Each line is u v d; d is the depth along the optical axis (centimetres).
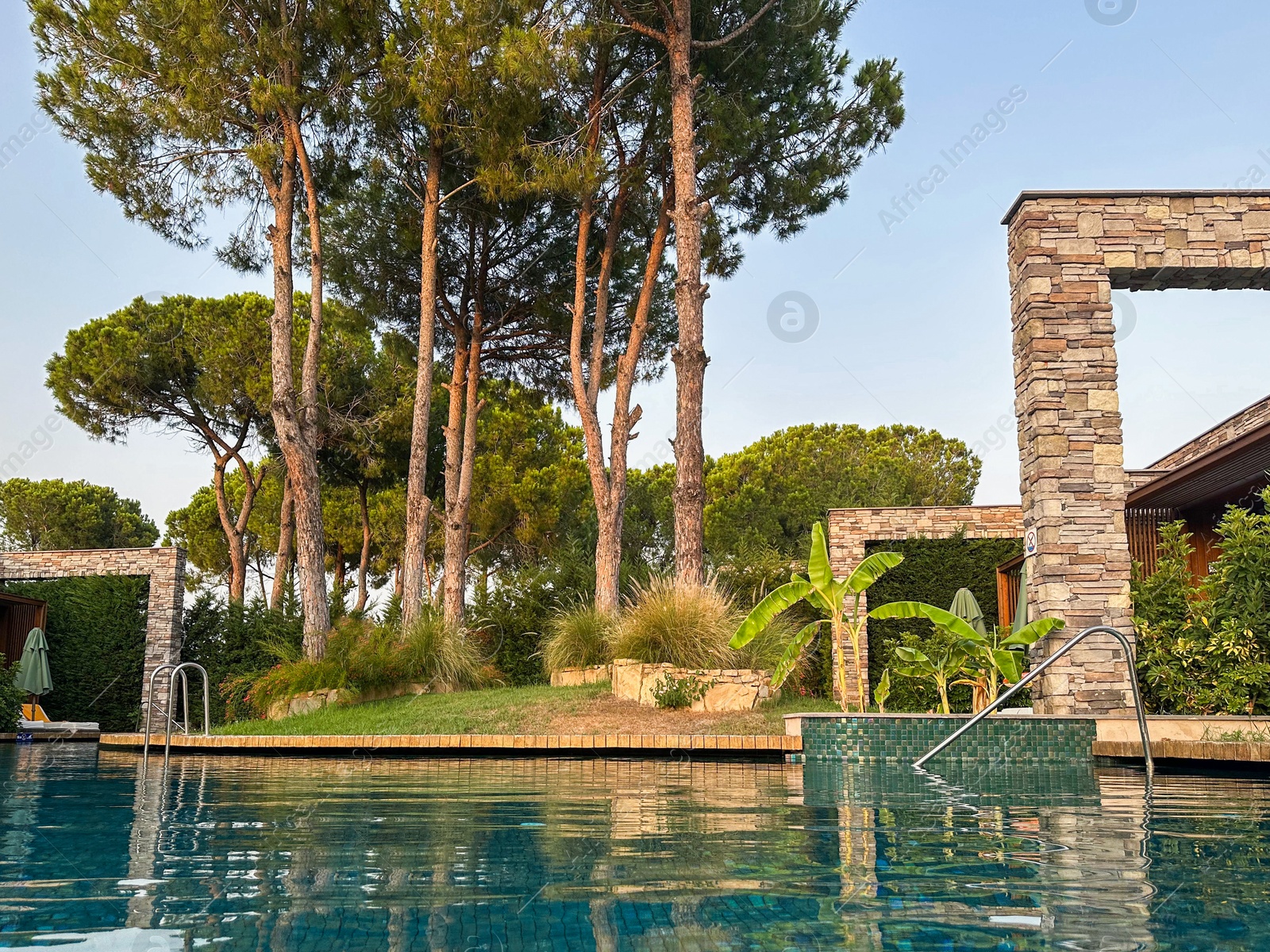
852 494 2566
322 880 288
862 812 458
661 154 1708
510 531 2434
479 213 1811
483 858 326
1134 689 676
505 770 744
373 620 1484
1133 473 1310
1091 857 327
